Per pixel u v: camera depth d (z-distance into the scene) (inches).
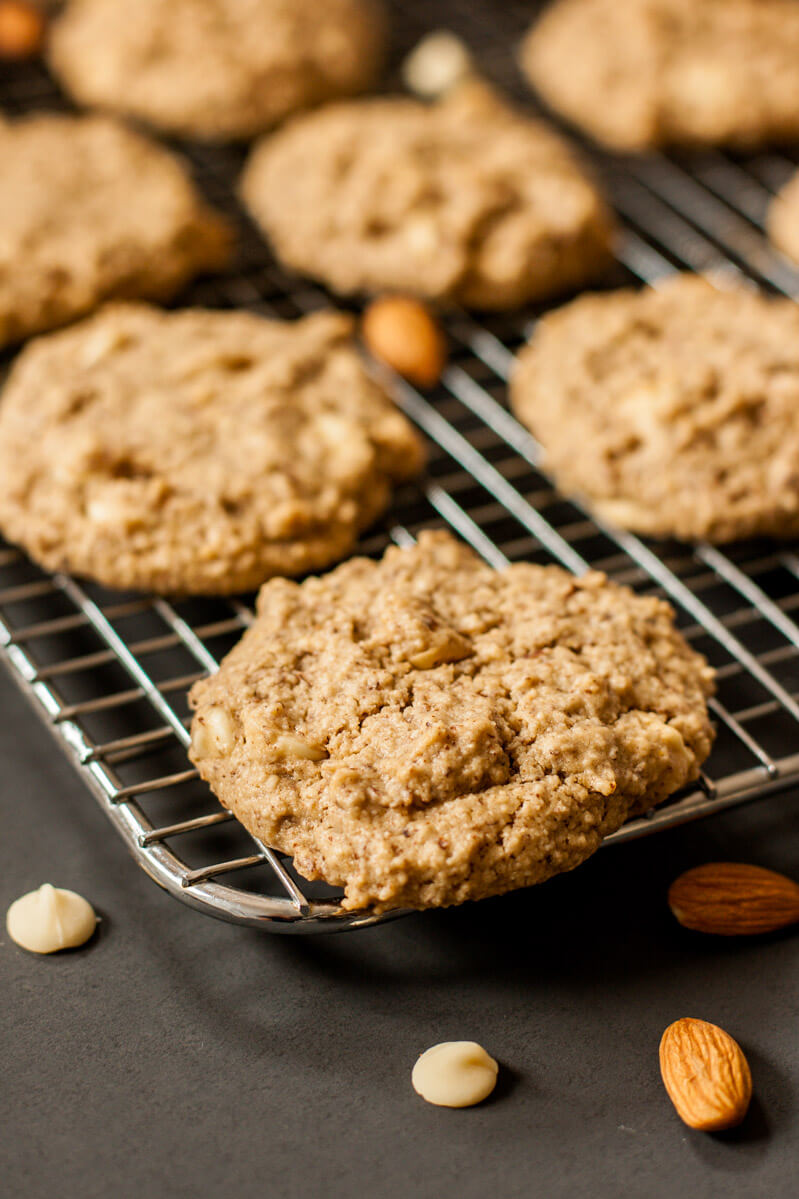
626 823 17.1
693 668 17.8
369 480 19.2
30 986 17.0
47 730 18.5
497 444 20.6
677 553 19.6
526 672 17.2
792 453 19.2
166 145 24.2
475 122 22.9
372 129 22.5
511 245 21.5
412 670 17.2
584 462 19.5
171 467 18.8
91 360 19.8
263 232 22.9
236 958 17.2
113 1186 16.1
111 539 18.5
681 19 24.1
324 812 16.6
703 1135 16.4
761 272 22.5
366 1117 16.4
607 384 19.9
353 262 21.7
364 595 17.7
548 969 17.1
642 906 17.4
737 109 23.5
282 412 19.3
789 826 17.9
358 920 16.4
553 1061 16.7
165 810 17.8
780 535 19.3
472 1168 16.2
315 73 23.9
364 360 21.2
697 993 17.0
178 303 21.9
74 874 17.6
